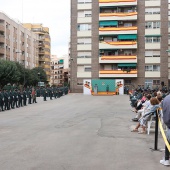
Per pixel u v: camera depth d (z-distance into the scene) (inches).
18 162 280.5
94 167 264.7
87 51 2463.1
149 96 573.3
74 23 2481.5
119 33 2399.1
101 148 346.0
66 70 5398.6
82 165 271.1
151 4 2399.1
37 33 4308.6
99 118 676.1
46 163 277.3
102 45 2416.3
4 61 2202.3
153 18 2395.4
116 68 2436.0
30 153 317.7
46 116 729.0
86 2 2469.2
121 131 477.7
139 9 2415.1
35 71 3265.3
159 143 378.3
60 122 602.5
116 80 2094.0
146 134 447.2
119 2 2410.2
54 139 403.2
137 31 2411.4
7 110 940.0
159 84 2378.2
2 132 470.6
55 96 1715.1
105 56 2400.3
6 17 2719.0
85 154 315.0
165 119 257.3
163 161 278.2
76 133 456.8
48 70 4515.3
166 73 2370.8
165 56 2375.7
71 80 2487.7
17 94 1063.6
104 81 2102.6
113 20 2422.5
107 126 538.6
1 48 2600.9
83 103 1252.5
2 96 926.4
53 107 1036.5
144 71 2396.7
